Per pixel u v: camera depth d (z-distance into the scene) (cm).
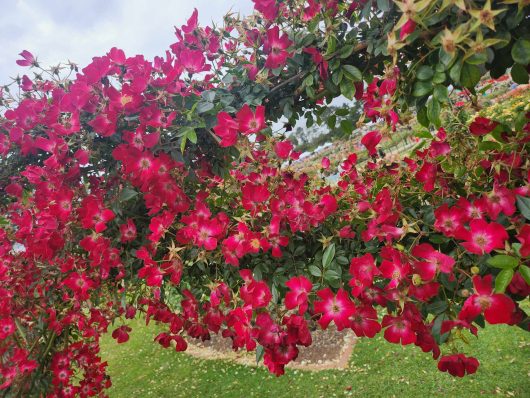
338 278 136
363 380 436
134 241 171
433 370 412
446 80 102
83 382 246
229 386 514
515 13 88
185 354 651
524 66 95
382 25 119
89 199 152
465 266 119
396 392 397
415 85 103
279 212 146
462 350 402
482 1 87
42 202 156
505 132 125
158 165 139
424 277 107
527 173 117
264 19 142
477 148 133
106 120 139
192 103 138
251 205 149
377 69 133
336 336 549
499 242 96
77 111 144
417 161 163
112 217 152
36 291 199
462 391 367
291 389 463
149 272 150
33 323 217
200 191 168
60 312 209
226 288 153
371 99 133
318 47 133
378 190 171
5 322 201
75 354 237
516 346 400
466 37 83
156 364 639
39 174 158
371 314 120
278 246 148
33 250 162
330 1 123
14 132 155
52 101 165
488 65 98
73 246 177
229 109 137
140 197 168
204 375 564
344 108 151
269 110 155
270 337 126
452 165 138
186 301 164
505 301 95
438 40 89
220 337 676
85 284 173
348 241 157
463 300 120
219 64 157
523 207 108
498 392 350
